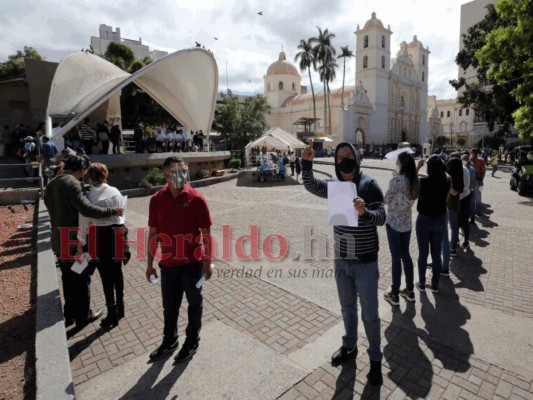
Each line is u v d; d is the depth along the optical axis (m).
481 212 8.85
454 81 30.34
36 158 11.96
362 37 59.66
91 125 21.88
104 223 3.41
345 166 2.67
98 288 4.54
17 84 22.05
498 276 4.74
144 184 13.59
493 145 38.91
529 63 10.85
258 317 3.70
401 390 2.61
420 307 3.88
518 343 3.16
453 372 2.79
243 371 2.82
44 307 3.69
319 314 3.75
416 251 5.95
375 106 58.09
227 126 34.44
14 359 3.03
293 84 71.12
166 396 2.55
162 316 3.78
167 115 32.81
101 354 3.10
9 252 5.80
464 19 50.62
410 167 3.77
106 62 21.44
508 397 2.52
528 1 10.35
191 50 18.58
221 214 9.25
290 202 11.19
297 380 2.71
